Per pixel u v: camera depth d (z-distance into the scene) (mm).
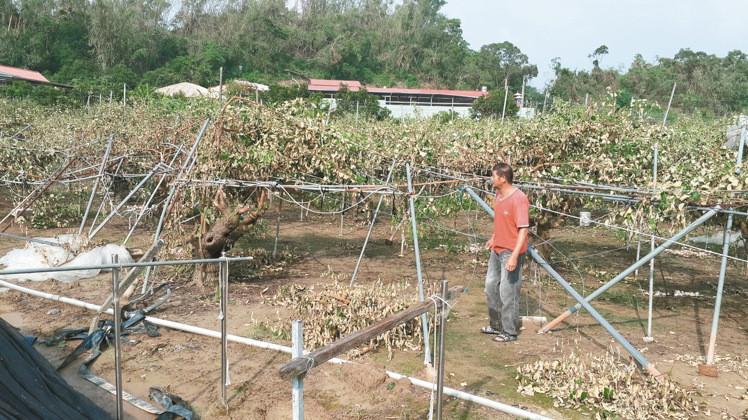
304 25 96812
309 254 11875
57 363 5934
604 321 6145
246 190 9211
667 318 8133
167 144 11227
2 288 8328
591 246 13492
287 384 5547
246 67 80125
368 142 9648
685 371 6121
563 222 9555
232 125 8844
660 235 8625
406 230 12352
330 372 5824
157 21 76062
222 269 5016
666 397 5246
